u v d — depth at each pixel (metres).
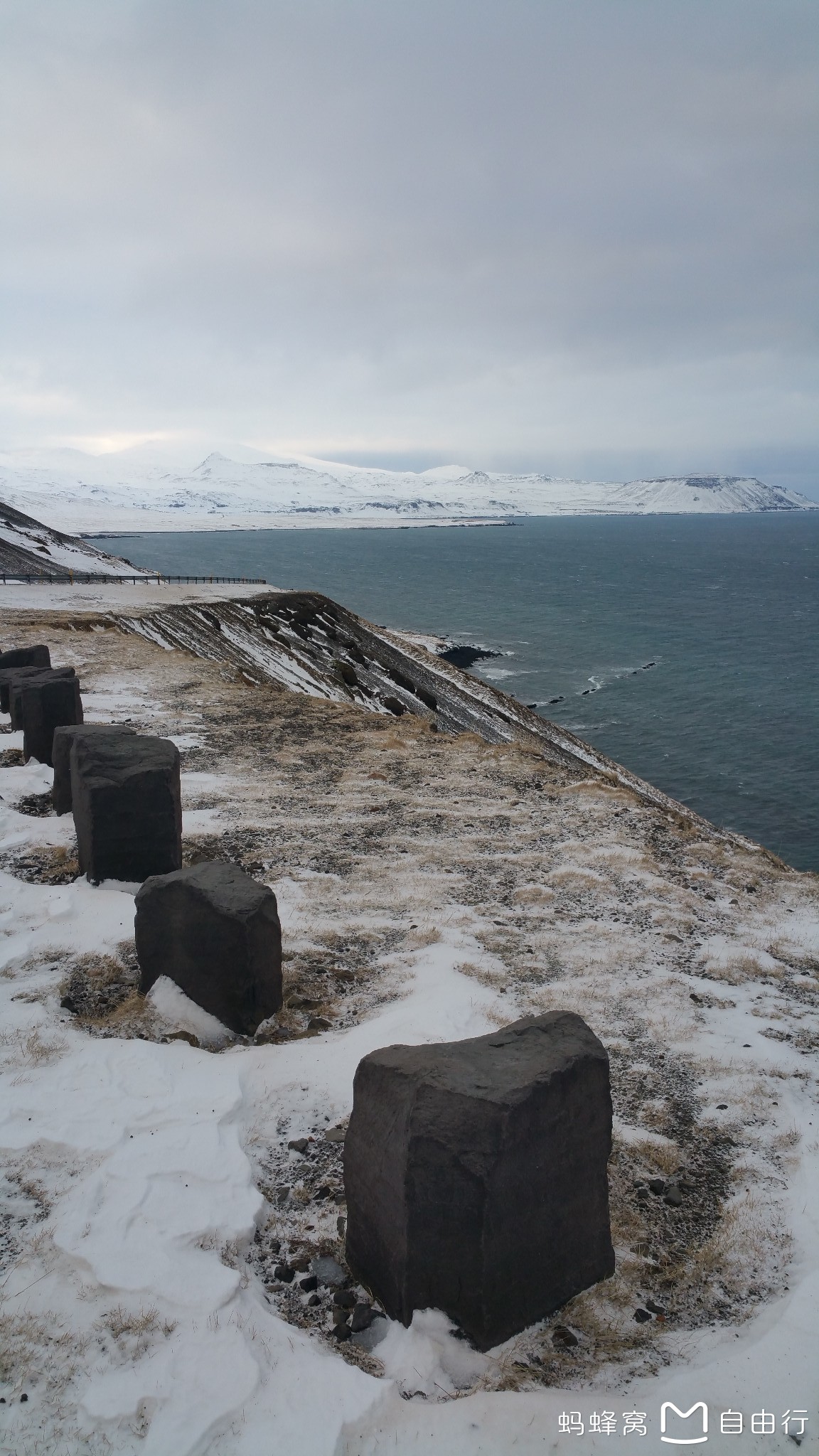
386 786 19.92
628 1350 5.91
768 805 49.28
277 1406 5.25
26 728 19.39
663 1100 8.76
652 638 101.69
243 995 9.70
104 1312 5.90
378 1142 6.25
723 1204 7.36
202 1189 7.02
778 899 14.77
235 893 9.87
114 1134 7.56
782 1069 9.39
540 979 11.30
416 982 10.95
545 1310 6.17
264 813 17.48
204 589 60.97
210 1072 8.55
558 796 19.73
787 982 11.63
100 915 12.02
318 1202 7.22
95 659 33.66
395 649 58.56
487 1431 5.13
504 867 15.27
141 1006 9.92
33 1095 8.09
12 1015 9.52
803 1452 5.06
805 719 67.12
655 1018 10.38
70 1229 6.52
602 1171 6.45
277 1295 6.33
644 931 12.95
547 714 67.75
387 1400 5.33
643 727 64.88
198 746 22.36
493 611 122.56
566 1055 6.32
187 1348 5.61
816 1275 6.39
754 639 101.75
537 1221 6.05
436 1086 5.97
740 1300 6.39
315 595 61.12
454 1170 5.80
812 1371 5.59
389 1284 6.13
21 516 104.62
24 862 14.22
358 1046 9.16
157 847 13.12
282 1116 8.20
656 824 18.02
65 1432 5.10
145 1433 5.09
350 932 12.41
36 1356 5.58
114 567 88.38
